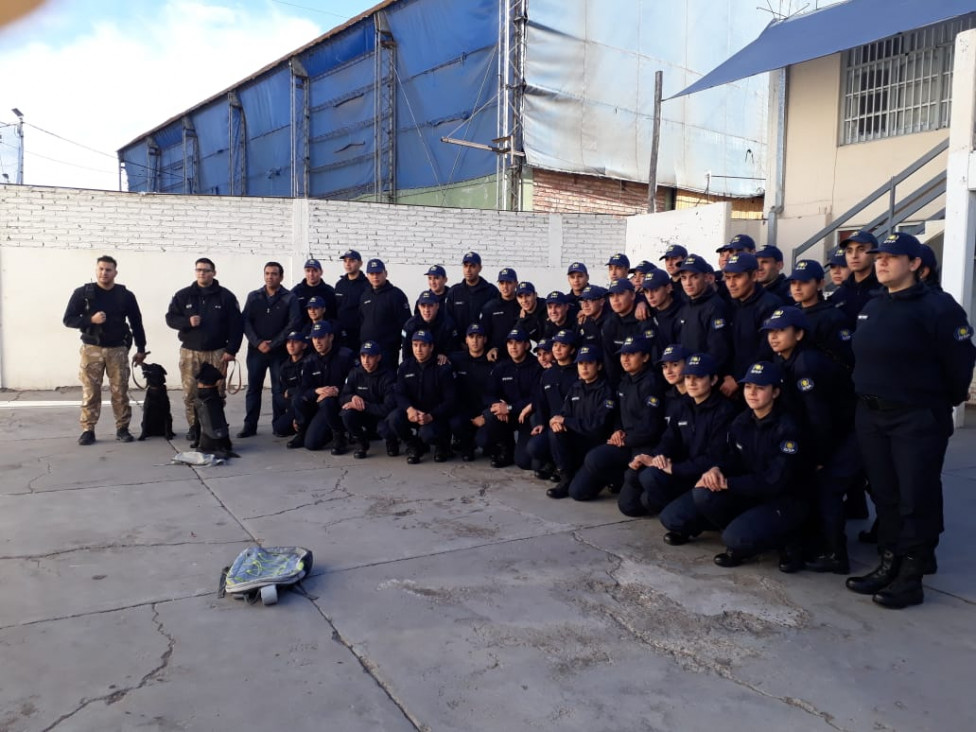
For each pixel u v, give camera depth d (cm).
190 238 1070
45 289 1020
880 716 267
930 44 977
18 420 814
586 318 638
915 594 362
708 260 943
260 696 278
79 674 292
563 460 558
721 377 484
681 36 1573
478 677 293
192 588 375
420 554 427
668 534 449
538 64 1380
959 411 793
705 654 313
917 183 991
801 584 390
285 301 753
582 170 1445
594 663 305
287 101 1994
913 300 359
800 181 1130
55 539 444
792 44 1033
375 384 670
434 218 1172
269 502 527
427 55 1551
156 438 729
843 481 411
